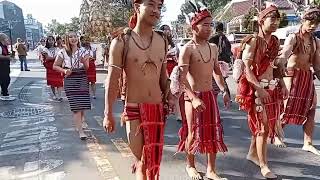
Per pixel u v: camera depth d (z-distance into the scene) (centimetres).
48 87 1499
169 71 683
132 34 371
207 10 464
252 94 490
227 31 3491
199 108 449
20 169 546
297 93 576
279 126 504
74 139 698
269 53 484
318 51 573
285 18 2416
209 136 468
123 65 372
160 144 380
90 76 1159
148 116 371
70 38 692
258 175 503
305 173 506
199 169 529
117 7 2970
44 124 835
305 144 603
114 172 519
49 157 597
